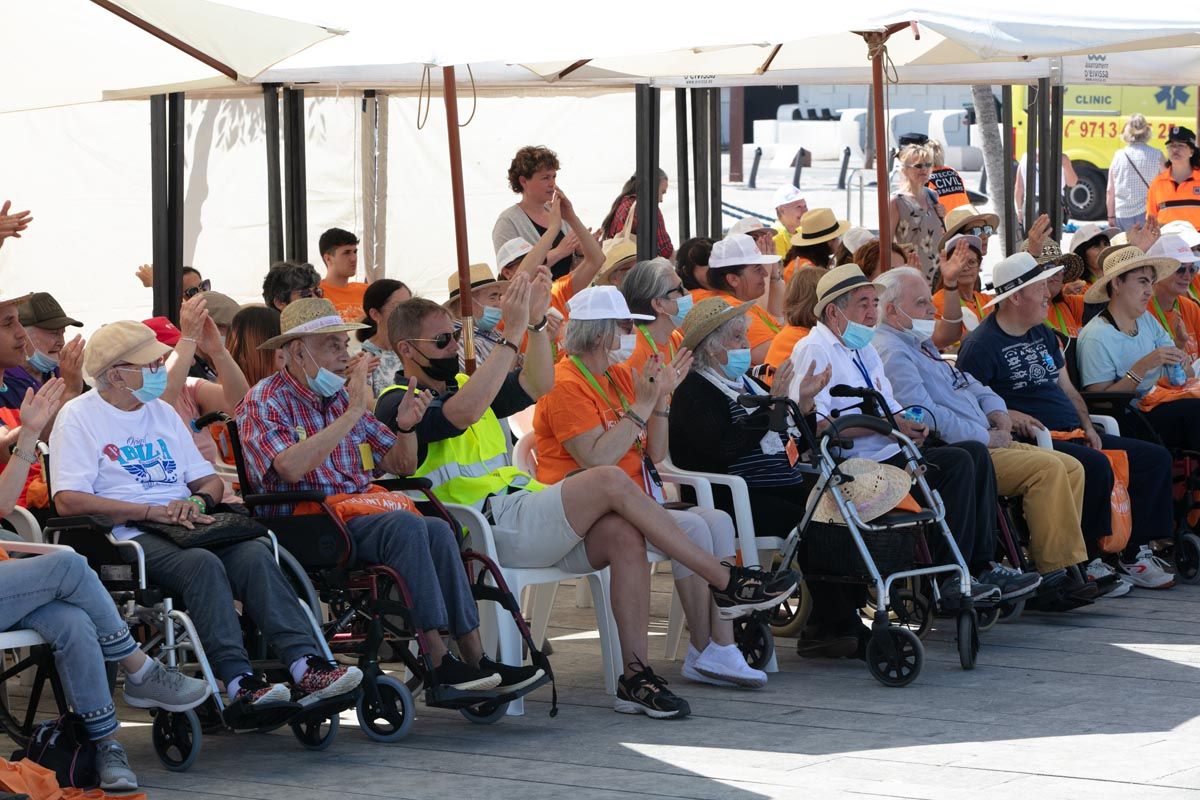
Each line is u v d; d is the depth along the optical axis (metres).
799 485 8.90
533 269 11.00
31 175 14.03
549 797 6.20
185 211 14.48
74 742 6.47
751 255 10.67
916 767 6.51
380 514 7.21
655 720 7.44
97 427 7.16
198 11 7.15
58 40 7.89
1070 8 8.68
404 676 8.16
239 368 8.87
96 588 6.45
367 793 6.30
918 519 8.21
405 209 16.48
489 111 16.66
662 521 7.57
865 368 9.02
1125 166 21.72
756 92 38.66
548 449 8.23
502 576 7.41
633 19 7.98
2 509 6.71
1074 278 12.11
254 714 6.67
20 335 8.04
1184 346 11.72
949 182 17.12
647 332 8.95
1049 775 6.34
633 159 17.27
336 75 13.05
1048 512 9.37
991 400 9.88
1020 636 9.17
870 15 8.20
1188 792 6.07
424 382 7.88
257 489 7.35
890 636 8.02
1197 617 9.59
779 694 7.93
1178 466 10.85
